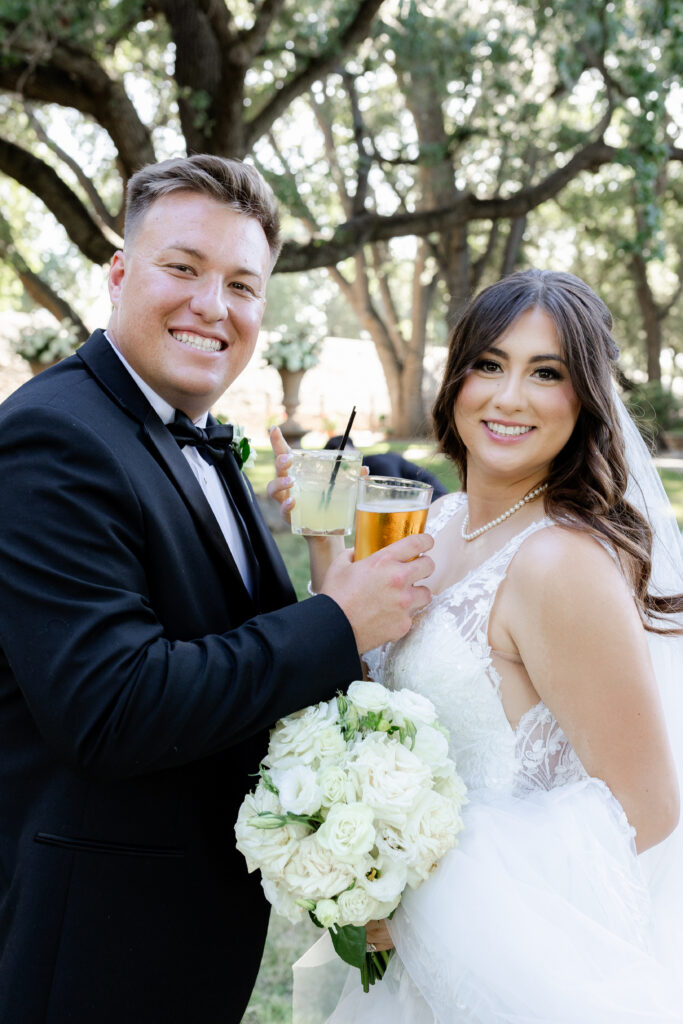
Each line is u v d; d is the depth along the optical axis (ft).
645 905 5.12
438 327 76.43
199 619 5.58
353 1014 6.24
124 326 6.16
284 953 9.63
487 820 5.30
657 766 5.29
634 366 84.02
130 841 5.36
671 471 31.96
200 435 6.37
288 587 7.02
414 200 57.31
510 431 5.82
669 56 30.55
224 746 5.01
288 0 30.91
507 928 4.91
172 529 5.52
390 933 5.51
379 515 5.79
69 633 4.71
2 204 47.88
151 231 6.05
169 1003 5.58
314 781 4.87
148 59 37.29
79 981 5.26
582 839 5.11
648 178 31.83
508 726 5.61
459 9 32.96
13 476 4.96
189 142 27.61
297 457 7.02
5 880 5.45
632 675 5.20
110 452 5.18
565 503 5.77
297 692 5.08
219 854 5.76
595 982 4.81
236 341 6.40
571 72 33.78
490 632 5.61
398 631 5.41
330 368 68.54
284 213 38.29
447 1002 5.10
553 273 5.97
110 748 4.68
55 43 25.16
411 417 64.28
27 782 5.37
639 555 5.55
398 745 5.03
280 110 29.01
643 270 61.16
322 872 4.82
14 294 56.13
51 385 5.49
